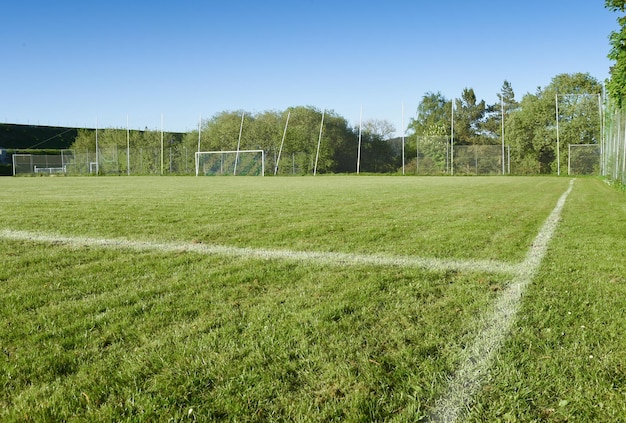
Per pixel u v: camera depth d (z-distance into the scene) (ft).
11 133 205.57
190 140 138.21
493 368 6.68
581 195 40.98
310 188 56.03
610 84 49.21
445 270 12.55
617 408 5.63
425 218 24.25
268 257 14.56
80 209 29.94
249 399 5.92
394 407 5.74
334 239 17.84
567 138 115.34
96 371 6.72
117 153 139.95
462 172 116.26
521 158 123.13
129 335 8.05
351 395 5.98
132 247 16.52
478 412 5.62
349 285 11.06
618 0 37.58
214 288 10.95
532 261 13.52
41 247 16.63
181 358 7.07
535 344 7.45
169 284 11.34
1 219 24.63
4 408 5.84
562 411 5.60
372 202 34.30
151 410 5.70
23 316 9.07
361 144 130.00
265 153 131.23
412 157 122.31
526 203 32.91
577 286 10.74
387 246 16.26
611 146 66.95
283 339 7.74
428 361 6.87
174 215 26.25
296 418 5.53
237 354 7.20
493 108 199.52
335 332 8.02
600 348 7.23
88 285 11.32
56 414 5.66
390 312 9.05
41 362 7.03
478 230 19.89
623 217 24.18
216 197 40.45
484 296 10.03
